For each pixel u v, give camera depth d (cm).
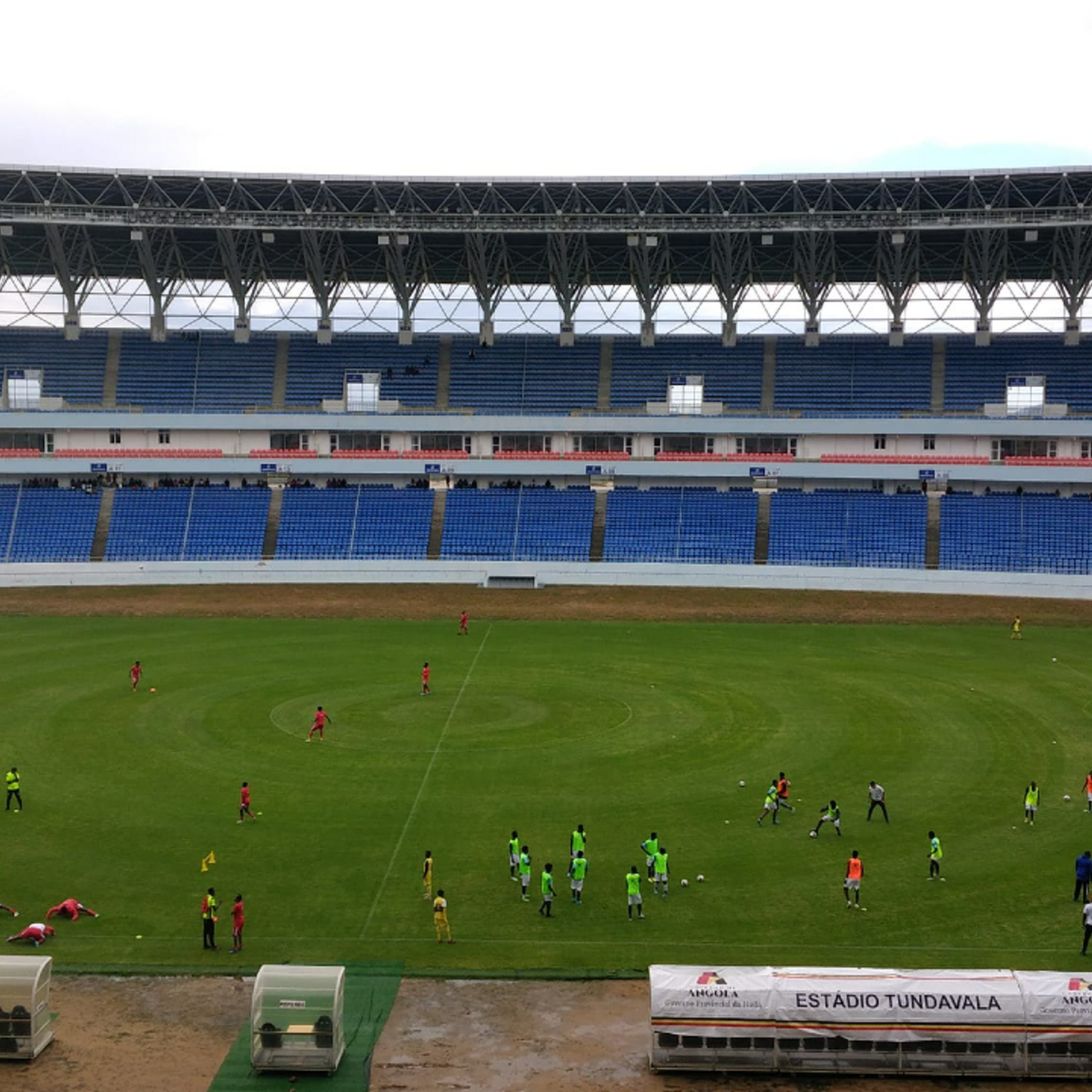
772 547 8875
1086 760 4506
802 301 10338
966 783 4228
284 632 7256
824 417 9681
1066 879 3350
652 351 10425
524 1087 2320
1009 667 6212
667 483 9838
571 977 2777
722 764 4453
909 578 8294
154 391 10131
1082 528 8625
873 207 9200
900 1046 2377
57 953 2886
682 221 9050
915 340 10231
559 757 4547
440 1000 2669
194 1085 2314
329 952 2912
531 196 9238
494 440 10125
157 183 9000
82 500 9412
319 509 9412
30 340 10338
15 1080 2320
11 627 7338
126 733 4850
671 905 3195
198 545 9031
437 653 6581
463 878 3375
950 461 9288
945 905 3175
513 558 8956
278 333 10581
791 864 3469
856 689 5697
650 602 8112
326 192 9144
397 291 10431
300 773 4338
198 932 3016
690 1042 2384
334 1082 2330
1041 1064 2367
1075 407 9569
